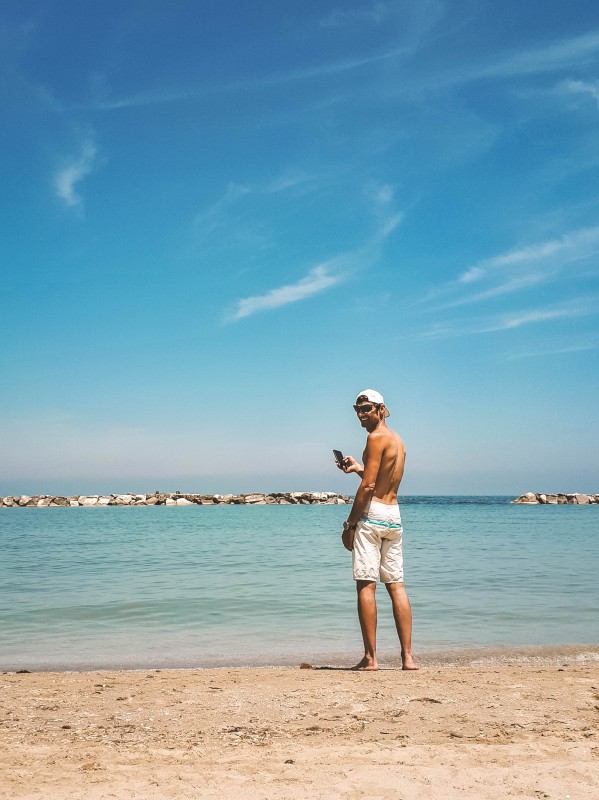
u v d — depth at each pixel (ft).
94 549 74.23
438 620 30.78
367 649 20.79
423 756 12.15
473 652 24.73
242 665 23.18
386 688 17.70
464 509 252.83
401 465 21.01
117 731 14.12
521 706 15.80
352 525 20.85
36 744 13.20
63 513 235.20
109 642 26.86
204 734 13.84
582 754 12.22
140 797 10.32
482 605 34.53
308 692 17.34
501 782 10.87
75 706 16.24
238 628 29.53
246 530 116.47
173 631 28.94
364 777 11.12
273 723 14.62
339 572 50.52
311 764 11.80
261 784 10.87
